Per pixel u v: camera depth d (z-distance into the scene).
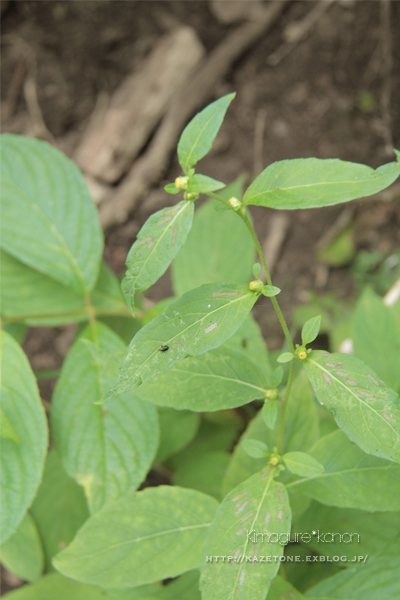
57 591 0.87
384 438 0.70
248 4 1.71
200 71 1.65
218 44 1.72
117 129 1.58
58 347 1.51
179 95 1.63
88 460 0.84
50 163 0.89
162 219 0.70
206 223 1.03
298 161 0.70
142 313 0.96
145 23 1.70
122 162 1.59
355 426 0.70
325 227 1.66
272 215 1.67
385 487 0.76
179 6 1.72
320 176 0.69
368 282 1.59
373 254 1.60
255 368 0.76
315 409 0.82
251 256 1.00
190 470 0.98
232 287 0.71
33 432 0.82
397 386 0.89
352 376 0.71
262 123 1.69
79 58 1.69
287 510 0.73
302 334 0.72
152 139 1.62
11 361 0.83
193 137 0.70
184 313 0.70
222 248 1.01
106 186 1.60
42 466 0.81
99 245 0.89
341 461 0.77
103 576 0.77
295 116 1.70
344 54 1.71
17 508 0.80
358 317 0.93
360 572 0.78
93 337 0.87
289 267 1.62
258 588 0.71
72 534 0.98
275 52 1.73
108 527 0.78
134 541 0.78
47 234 0.88
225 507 0.73
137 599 0.81
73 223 0.89
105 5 1.69
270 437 0.82
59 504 1.00
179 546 0.78
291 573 0.85
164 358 0.69
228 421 1.07
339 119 1.68
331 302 1.55
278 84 1.72
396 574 0.77
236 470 0.82
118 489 0.84
